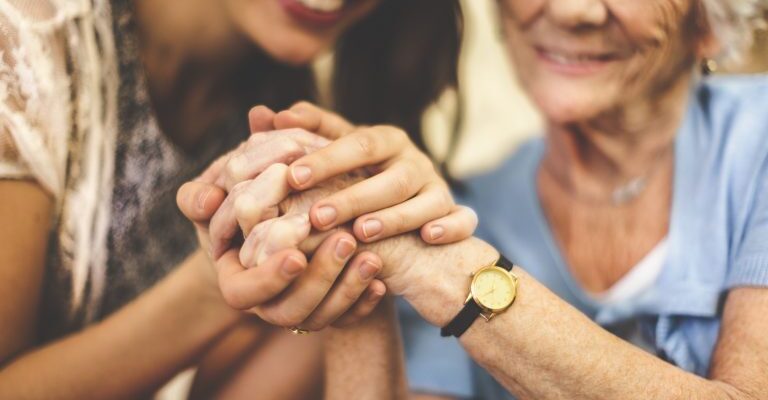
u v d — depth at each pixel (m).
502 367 0.81
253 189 0.81
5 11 0.85
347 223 0.81
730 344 0.86
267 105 1.13
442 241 0.81
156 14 0.98
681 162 1.00
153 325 0.92
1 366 0.88
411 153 0.84
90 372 0.91
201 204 0.84
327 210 0.79
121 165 0.98
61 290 0.95
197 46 1.02
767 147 0.96
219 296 0.92
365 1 1.03
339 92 1.16
